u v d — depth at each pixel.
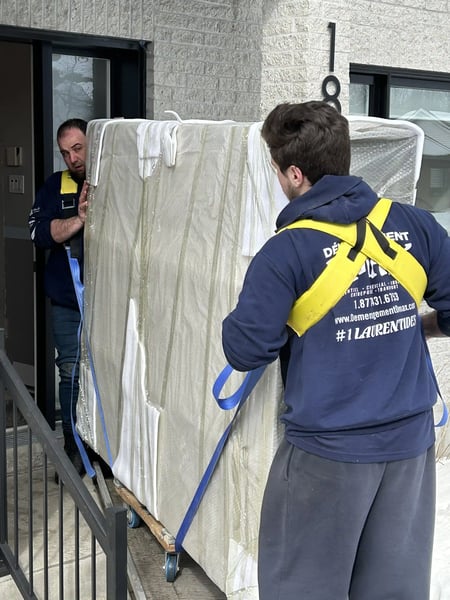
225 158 2.79
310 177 2.21
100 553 3.53
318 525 2.19
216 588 3.31
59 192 4.18
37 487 4.18
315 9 4.41
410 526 2.26
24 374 5.28
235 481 2.76
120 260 3.56
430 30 5.55
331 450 2.14
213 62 4.86
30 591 3.01
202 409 2.91
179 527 3.12
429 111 5.78
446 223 5.90
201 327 2.90
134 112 4.77
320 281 2.13
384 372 2.17
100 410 3.87
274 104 4.57
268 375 2.57
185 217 3.04
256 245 2.59
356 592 2.33
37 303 4.65
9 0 4.12
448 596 3.06
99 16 4.43
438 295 2.29
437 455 4.50
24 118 4.84
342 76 4.59
